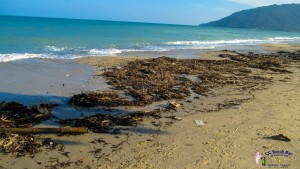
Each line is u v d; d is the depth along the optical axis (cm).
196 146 718
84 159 642
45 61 1680
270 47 3788
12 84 1176
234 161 651
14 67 1469
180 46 3195
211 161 648
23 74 1346
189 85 1312
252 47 3675
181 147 711
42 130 746
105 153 672
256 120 899
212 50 2931
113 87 1238
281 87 1336
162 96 1116
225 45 3797
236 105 1046
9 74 1323
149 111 952
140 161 641
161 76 1446
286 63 2152
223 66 1848
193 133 793
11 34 3189
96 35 3850
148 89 1210
